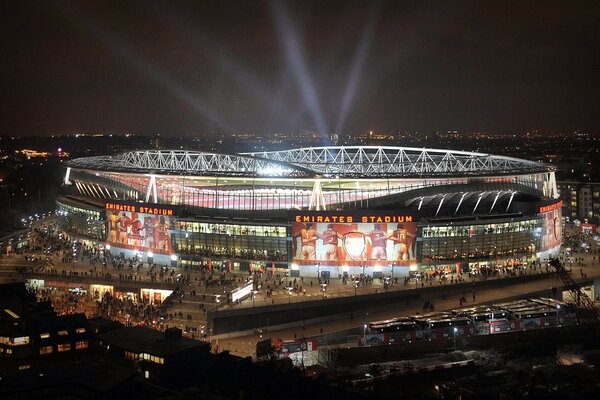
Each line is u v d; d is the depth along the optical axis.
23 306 159.25
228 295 187.50
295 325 184.62
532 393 143.25
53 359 143.62
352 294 195.50
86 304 195.75
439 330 169.88
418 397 135.00
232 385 130.12
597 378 152.50
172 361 135.50
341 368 155.50
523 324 176.88
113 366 124.00
